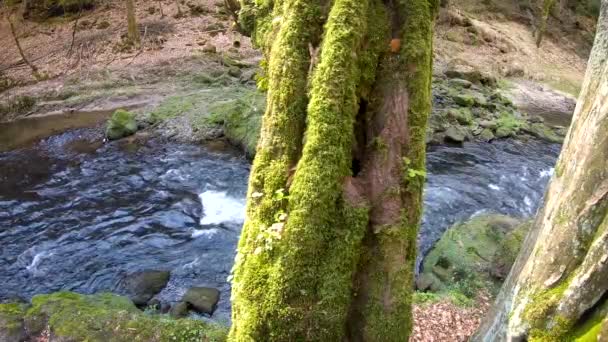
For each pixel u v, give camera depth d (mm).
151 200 10852
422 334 6090
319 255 3316
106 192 11172
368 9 3525
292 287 3305
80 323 6027
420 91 3453
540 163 13383
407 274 3496
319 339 3322
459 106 16672
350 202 3359
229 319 7102
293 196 3350
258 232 3486
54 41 20578
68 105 16438
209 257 8781
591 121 3373
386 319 3424
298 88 3480
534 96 20344
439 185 11766
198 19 23031
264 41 4254
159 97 16891
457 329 6262
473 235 8633
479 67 22203
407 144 3439
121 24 22156
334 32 3344
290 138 3480
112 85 17625
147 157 12961
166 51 20094
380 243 3416
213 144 13688
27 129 14836
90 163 12602
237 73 18547
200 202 10812
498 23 27656
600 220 3213
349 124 3371
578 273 3230
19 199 10773
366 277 3455
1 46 20297
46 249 8984
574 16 29656
